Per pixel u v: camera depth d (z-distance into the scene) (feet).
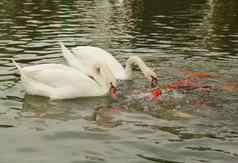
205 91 36.40
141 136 27.71
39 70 35.81
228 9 85.05
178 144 26.48
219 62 45.19
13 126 29.04
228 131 28.55
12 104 33.17
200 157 24.82
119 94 36.35
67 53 41.11
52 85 35.58
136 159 24.44
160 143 26.63
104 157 24.70
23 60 44.21
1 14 73.31
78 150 25.61
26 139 27.02
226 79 39.58
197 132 28.37
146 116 31.35
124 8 84.48
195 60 45.80
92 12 77.30
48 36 55.77
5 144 26.21
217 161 24.38
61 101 34.65
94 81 36.47
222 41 55.36
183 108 32.78
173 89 36.83
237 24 67.92
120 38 55.67
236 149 25.93
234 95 35.58
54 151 25.44
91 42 53.06
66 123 29.89
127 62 40.60
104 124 29.73
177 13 78.84
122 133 28.17
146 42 53.83
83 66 40.09
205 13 79.51
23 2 88.17
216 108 32.73
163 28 63.67
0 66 41.93
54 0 91.71
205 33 60.44
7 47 49.55
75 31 59.31
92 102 34.58
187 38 56.80
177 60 45.73
